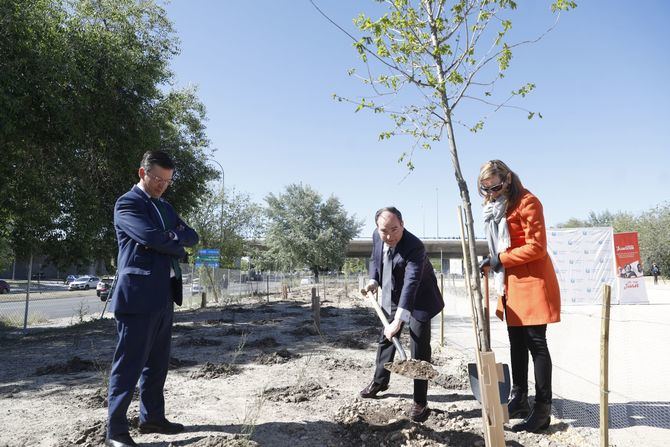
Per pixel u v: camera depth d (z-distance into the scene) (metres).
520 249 3.42
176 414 3.91
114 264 14.77
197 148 18.77
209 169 17.64
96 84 11.49
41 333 10.56
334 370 5.59
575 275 15.66
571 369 5.41
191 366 5.89
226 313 14.10
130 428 3.51
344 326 10.02
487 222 3.74
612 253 15.59
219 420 3.73
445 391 4.56
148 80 12.70
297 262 45.59
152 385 3.40
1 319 14.24
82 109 10.90
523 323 3.45
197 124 18.77
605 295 2.74
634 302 15.35
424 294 3.85
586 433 3.35
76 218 11.81
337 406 4.10
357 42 3.37
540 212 3.45
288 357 6.34
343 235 46.09
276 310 14.91
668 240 37.97
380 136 3.69
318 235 44.53
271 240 45.84
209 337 8.61
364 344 7.38
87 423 3.58
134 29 13.88
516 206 3.53
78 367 5.96
